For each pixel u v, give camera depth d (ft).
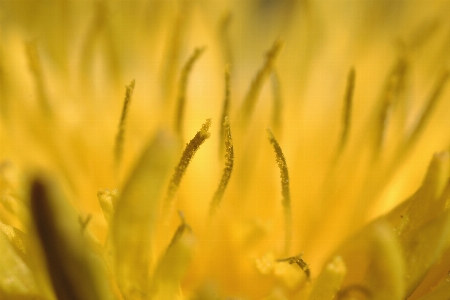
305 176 0.17
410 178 0.17
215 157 0.18
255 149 0.17
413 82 0.18
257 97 0.16
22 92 0.17
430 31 0.18
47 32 0.18
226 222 0.16
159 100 0.18
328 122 0.18
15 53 0.18
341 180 0.17
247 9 0.21
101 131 0.17
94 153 0.17
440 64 0.18
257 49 0.21
